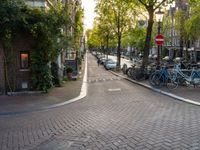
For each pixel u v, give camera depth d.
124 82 22.08
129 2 25.72
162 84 17.14
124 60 73.19
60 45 16.16
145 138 7.29
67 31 18.89
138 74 22.34
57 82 18.55
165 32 65.44
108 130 8.15
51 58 16.14
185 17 48.81
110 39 54.12
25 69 16.05
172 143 6.85
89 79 25.89
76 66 24.52
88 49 157.50
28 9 15.13
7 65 15.55
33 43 15.88
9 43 15.19
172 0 21.89
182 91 15.15
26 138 7.71
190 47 60.78
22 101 13.38
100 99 13.83
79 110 11.28
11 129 8.73
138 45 60.81
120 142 7.07
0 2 14.39
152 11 22.36
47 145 7.09
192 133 7.58
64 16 15.77
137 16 35.22
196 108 10.88
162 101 12.62
